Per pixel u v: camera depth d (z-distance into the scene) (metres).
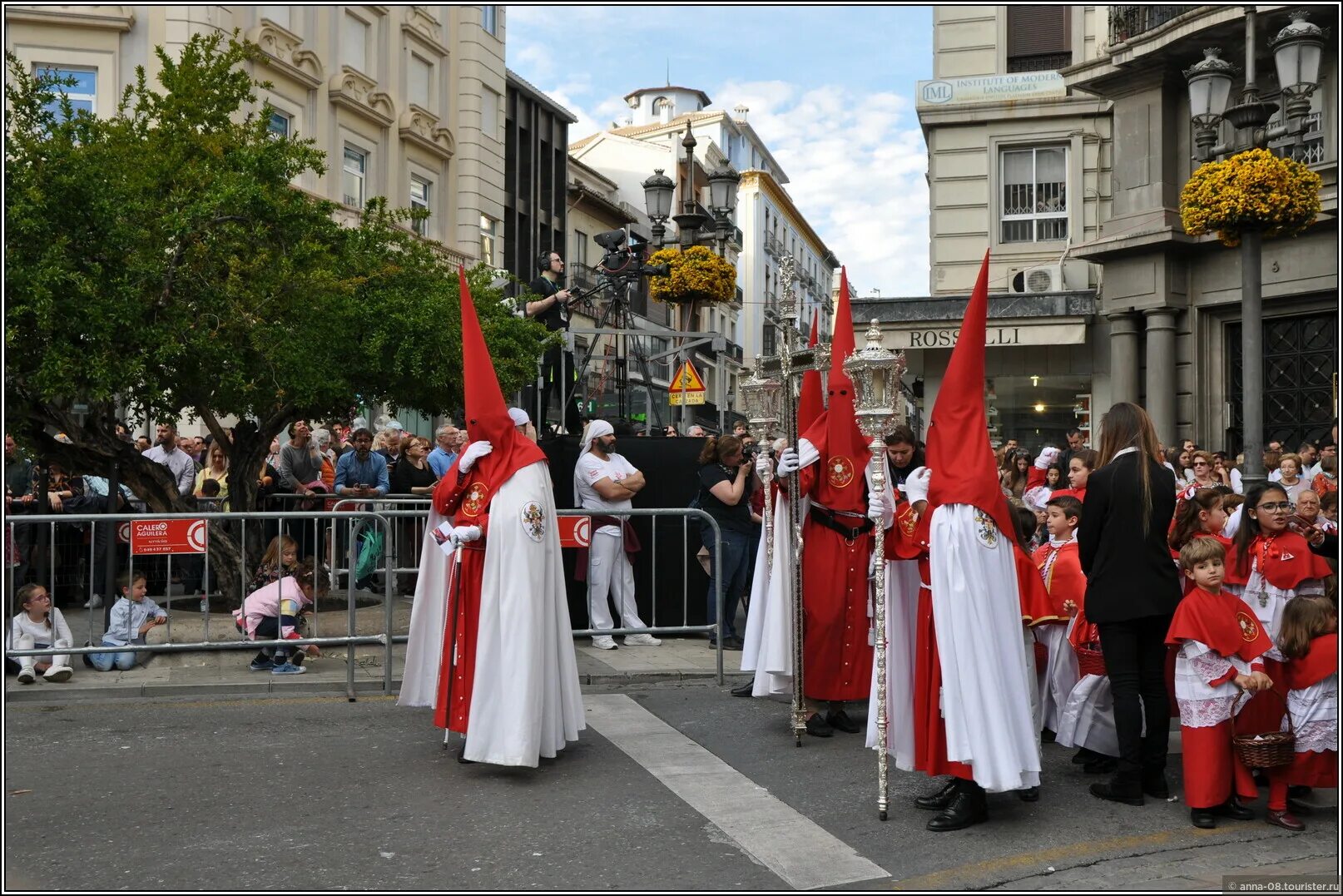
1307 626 5.56
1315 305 17.80
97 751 6.90
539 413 14.70
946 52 23.59
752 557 10.73
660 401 21.98
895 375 5.91
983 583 5.53
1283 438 18.28
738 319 59.41
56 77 11.70
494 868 4.98
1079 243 22.53
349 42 30.03
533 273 39.31
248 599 8.92
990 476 5.63
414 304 13.83
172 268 10.87
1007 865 5.00
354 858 5.11
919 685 5.73
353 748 7.01
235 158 12.27
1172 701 7.08
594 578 10.27
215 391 11.77
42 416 10.94
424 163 33.09
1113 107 21.14
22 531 8.70
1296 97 12.40
